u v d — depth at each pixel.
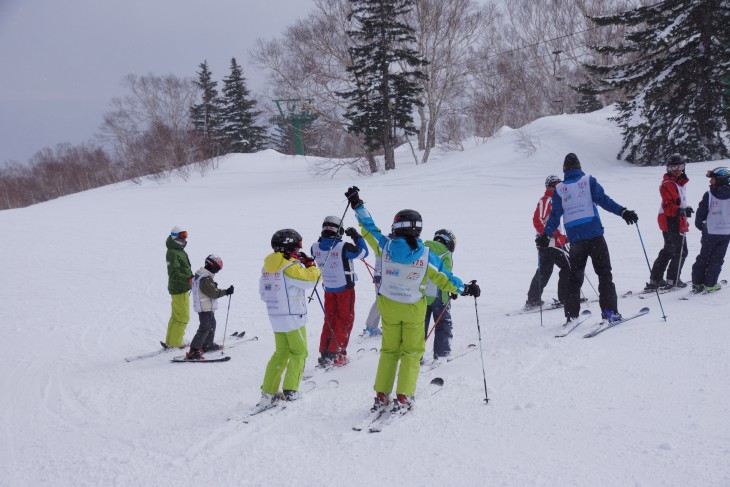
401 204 20.23
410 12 34.03
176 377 6.11
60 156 69.12
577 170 5.80
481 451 3.36
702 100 21.53
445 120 37.41
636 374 4.27
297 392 4.74
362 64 32.03
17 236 20.52
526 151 25.42
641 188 16.83
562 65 48.66
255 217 20.72
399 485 3.09
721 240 6.44
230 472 3.50
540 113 46.91
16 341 8.66
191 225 20.16
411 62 32.31
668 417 3.47
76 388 6.00
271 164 43.94
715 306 5.93
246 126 63.19
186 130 52.66
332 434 3.91
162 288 12.19
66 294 12.21
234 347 7.26
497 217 16.06
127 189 38.47
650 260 9.78
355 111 33.03
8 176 69.69
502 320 6.96
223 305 10.06
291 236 4.80
